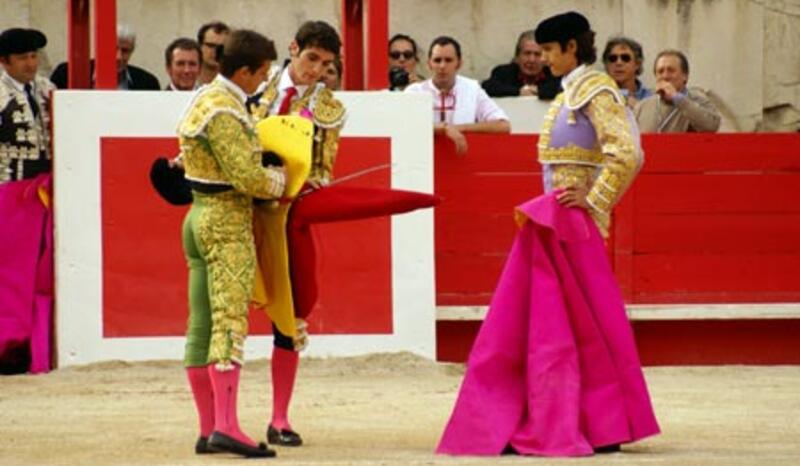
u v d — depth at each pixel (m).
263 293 18.89
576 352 18.20
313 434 20.09
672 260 29.02
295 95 19.36
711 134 29.02
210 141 17.75
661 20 37.53
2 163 26.98
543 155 18.83
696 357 29.12
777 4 38.09
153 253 26.84
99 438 19.73
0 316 26.67
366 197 18.88
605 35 37.47
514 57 35.72
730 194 29.08
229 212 17.97
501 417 18.19
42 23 35.69
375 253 27.14
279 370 19.17
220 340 17.84
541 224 18.31
